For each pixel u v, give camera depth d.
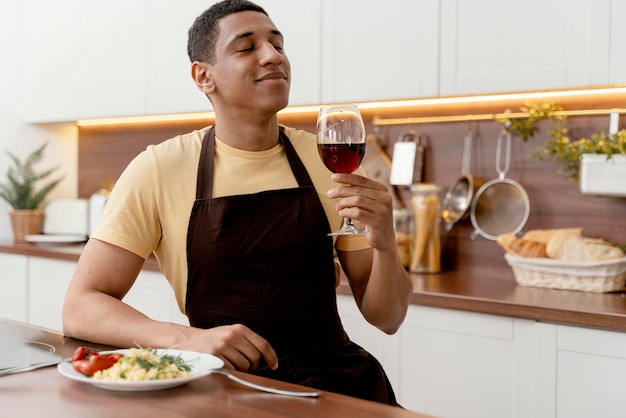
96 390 1.04
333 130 1.32
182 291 1.65
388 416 0.92
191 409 0.95
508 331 2.19
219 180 1.62
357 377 1.58
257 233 1.58
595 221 2.59
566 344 2.07
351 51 2.74
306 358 1.57
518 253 2.54
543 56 2.33
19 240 4.02
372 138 3.09
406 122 3.02
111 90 3.58
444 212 2.91
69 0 3.77
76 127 4.33
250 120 1.60
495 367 2.22
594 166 2.38
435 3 2.54
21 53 4.05
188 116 3.70
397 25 2.63
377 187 1.41
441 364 2.33
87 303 1.47
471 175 2.87
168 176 1.61
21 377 1.12
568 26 2.28
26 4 3.98
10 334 1.46
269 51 1.53
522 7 2.37
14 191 4.02
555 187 2.67
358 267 1.71
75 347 1.35
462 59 2.49
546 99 2.66
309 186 1.63
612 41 2.20
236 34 1.54
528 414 2.15
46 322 3.59
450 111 2.90
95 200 3.87
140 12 3.44
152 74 3.40
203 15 1.62
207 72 1.62
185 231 1.60
